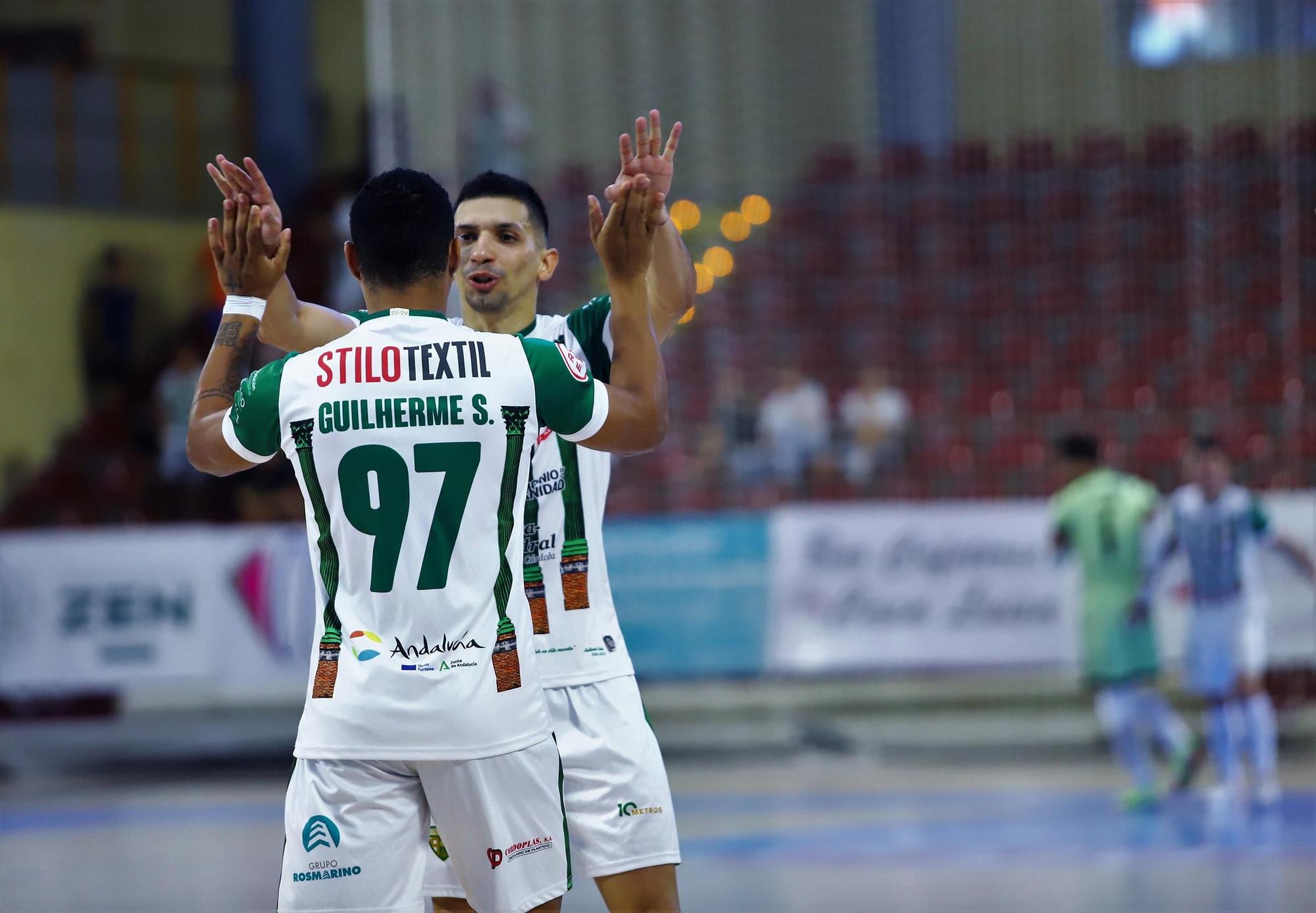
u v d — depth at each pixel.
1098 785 28.17
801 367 42.81
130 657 31.45
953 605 31.67
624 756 11.00
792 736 32.91
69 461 39.34
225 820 25.70
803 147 49.06
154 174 44.59
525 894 8.77
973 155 45.94
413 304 9.13
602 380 11.33
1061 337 42.28
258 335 9.93
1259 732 26.58
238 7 45.66
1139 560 26.72
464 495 8.73
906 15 48.66
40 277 42.03
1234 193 42.56
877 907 18.17
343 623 8.73
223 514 36.91
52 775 30.48
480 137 41.41
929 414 40.47
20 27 44.34
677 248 11.27
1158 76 46.12
